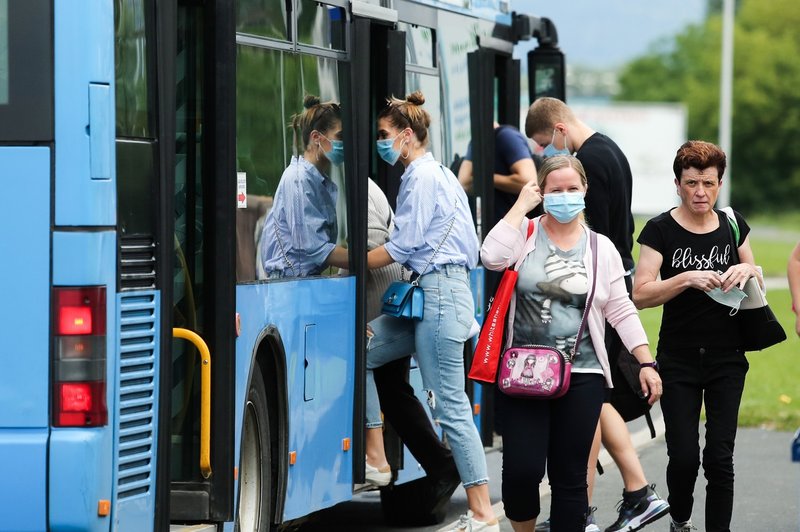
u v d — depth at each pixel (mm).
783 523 22516
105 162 13133
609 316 16719
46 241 13062
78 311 13031
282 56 17438
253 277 16578
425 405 22312
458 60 24500
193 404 15711
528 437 16297
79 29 13062
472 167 25000
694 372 18062
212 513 15477
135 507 13672
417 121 19172
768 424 33219
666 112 171375
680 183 18000
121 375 13391
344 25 19297
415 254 19172
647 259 18062
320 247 18500
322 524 22469
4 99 13094
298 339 17812
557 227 16484
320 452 18594
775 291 72438
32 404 13086
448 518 23094
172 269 14164
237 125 16297
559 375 15953
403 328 20016
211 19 15406
